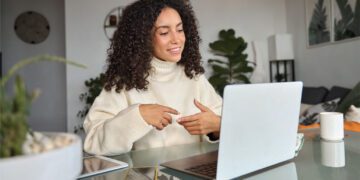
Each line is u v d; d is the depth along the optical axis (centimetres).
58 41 443
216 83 361
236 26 393
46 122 446
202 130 86
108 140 88
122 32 114
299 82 71
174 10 111
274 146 70
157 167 76
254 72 390
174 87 120
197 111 120
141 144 113
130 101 112
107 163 78
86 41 369
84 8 368
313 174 68
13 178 31
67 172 36
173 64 120
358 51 266
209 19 388
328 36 306
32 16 436
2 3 427
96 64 371
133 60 110
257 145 65
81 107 367
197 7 385
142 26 108
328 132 100
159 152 97
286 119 71
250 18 394
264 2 395
